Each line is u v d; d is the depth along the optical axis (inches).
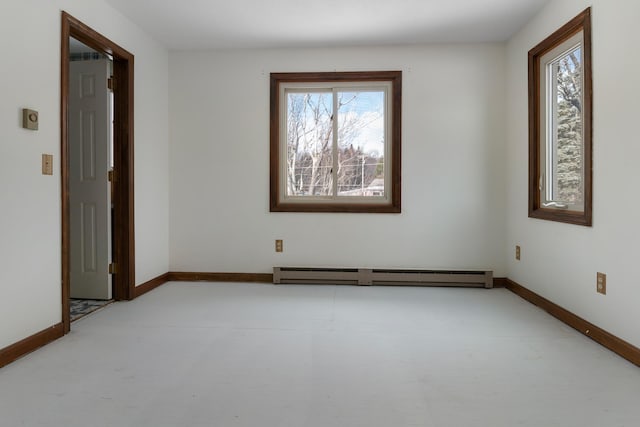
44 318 99.4
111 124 140.0
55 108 103.3
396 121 163.3
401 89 163.2
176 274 171.2
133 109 142.4
